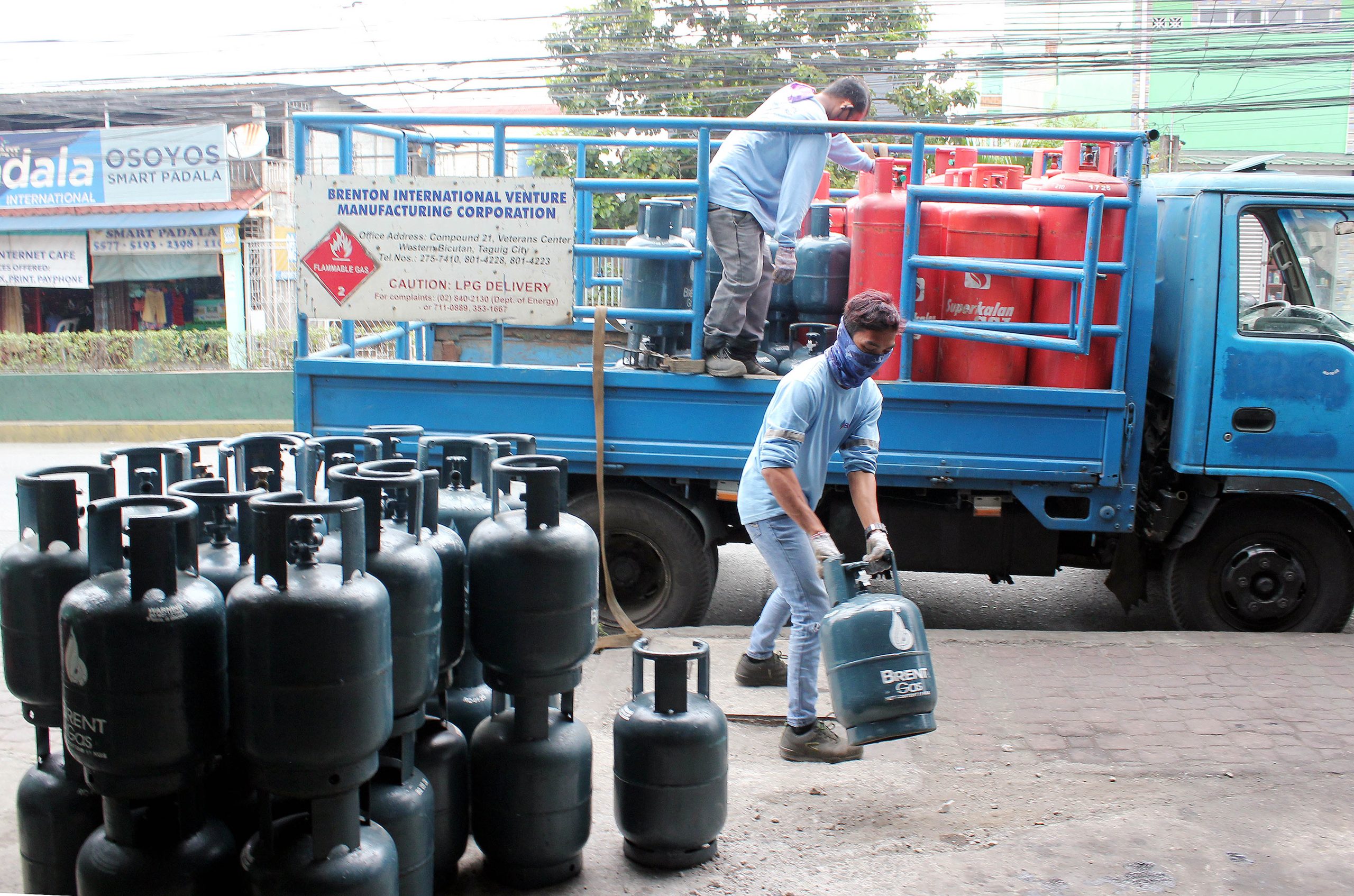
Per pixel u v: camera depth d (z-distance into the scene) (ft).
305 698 7.04
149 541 6.95
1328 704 13.99
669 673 9.82
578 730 9.66
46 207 61.93
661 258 15.23
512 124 15.14
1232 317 15.93
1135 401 15.46
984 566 16.83
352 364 15.65
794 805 11.44
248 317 63.26
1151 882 9.95
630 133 50.62
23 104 62.49
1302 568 17.02
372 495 7.89
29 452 40.93
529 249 15.17
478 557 9.03
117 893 7.45
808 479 12.08
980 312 15.62
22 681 8.09
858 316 11.19
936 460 15.51
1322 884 9.92
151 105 62.18
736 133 15.53
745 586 21.93
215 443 9.82
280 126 65.57
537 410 15.71
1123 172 15.87
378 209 15.24
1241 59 52.06
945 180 17.12
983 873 10.11
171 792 7.32
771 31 54.39
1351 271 16.08
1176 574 17.26
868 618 10.29
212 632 7.29
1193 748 12.73
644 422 15.67
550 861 9.52
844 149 16.33
